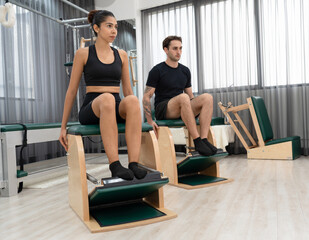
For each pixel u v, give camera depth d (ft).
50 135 8.50
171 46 7.90
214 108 14.01
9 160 7.12
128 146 4.94
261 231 4.10
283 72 12.80
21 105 13.08
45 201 6.47
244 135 13.21
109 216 4.97
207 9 14.26
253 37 13.41
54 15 14.94
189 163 6.96
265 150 11.20
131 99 4.95
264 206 5.26
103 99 4.76
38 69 13.99
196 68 14.62
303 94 12.32
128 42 15.99
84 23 15.89
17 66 13.08
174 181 7.25
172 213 4.97
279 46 12.82
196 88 14.60
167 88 8.11
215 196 6.10
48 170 8.58
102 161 12.53
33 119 13.69
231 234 4.05
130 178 4.56
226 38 13.80
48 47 14.60
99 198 4.79
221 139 11.61
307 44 12.35
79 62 5.45
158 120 7.85
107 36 5.37
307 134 12.16
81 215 4.95
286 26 12.64
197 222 4.60
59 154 14.89
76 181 5.23
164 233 4.21
